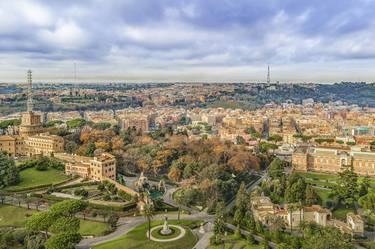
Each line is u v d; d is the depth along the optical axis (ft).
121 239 614.75
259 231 641.40
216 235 622.54
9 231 606.55
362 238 613.11
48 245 524.93
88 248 584.40
